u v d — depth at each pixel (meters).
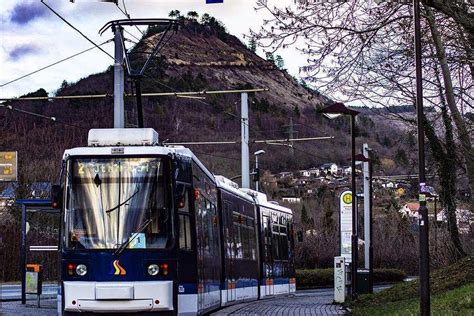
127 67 22.66
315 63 18.70
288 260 35.62
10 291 34.66
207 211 19.17
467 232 34.62
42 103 47.19
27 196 48.88
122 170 15.66
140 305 15.04
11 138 50.56
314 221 64.50
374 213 71.00
